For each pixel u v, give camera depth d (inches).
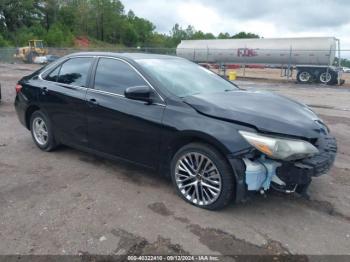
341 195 169.5
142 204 155.6
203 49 1224.8
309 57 1010.1
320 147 147.2
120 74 181.0
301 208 155.2
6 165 200.4
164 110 158.1
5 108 372.2
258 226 139.6
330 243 130.0
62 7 3848.4
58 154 219.6
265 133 137.9
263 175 138.0
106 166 199.9
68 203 155.5
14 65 1350.9
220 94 171.9
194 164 152.6
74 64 206.4
